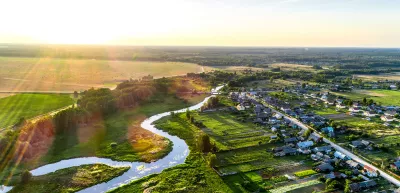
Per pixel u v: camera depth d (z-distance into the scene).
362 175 94.88
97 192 87.56
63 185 90.31
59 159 109.62
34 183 90.81
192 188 88.31
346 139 129.25
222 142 126.12
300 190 86.25
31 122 140.00
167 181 92.88
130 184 91.25
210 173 98.25
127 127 148.88
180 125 152.38
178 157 113.56
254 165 103.50
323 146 118.38
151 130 145.88
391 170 97.69
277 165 103.25
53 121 134.50
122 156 113.25
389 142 125.06
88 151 117.56
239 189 87.38
